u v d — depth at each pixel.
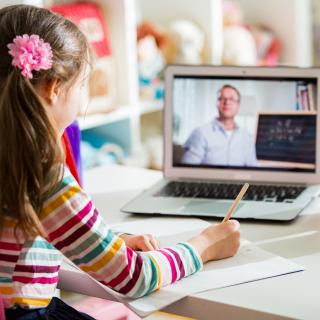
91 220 1.10
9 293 1.13
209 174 1.70
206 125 1.69
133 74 2.57
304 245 1.32
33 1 1.92
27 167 1.07
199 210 1.51
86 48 1.17
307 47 3.35
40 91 1.11
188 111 1.70
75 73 1.14
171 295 1.14
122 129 2.60
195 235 1.39
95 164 2.45
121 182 1.80
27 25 1.11
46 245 1.15
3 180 1.08
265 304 1.08
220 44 2.93
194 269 1.20
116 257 1.11
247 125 1.67
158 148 2.75
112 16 2.51
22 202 1.07
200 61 2.87
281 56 3.30
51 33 1.11
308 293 1.11
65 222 1.09
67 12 2.34
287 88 1.64
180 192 1.63
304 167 1.64
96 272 1.11
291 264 1.22
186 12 2.93
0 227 1.10
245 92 1.67
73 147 1.61
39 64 1.08
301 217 1.47
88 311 1.67
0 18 1.12
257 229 1.41
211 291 1.14
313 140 1.63
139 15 2.86
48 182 1.08
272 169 1.66
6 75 1.09
